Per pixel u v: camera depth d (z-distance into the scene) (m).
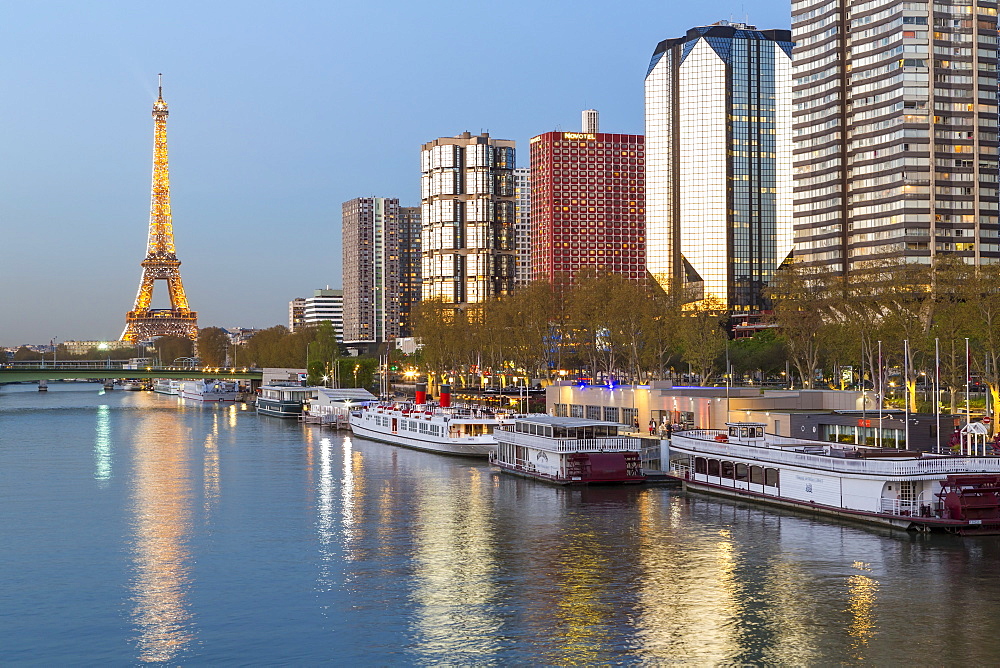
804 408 161.50
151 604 85.06
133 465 173.62
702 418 161.38
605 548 100.56
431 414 191.12
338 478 152.88
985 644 72.44
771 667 69.25
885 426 132.12
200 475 159.00
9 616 82.19
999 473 102.81
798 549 97.38
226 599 86.19
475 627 77.88
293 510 125.31
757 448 120.94
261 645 74.94
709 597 83.75
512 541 104.69
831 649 72.12
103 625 79.75
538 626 77.75
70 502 133.12
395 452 189.12
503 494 133.50
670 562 94.44
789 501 116.25
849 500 108.25
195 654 73.38
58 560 100.06
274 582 91.06
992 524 100.44
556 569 93.31
